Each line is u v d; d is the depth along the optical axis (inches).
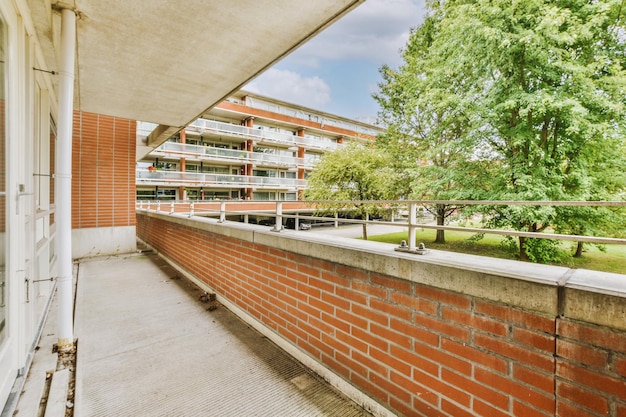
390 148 574.9
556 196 312.8
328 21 131.6
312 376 104.9
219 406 89.0
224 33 140.7
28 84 113.2
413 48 582.9
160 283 221.6
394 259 79.6
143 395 93.7
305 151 1408.7
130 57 161.5
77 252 321.1
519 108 331.0
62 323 120.1
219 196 1115.9
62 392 92.7
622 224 325.4
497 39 310.8
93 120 331.3
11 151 88.4
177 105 231.6
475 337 65.4
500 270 60.6
